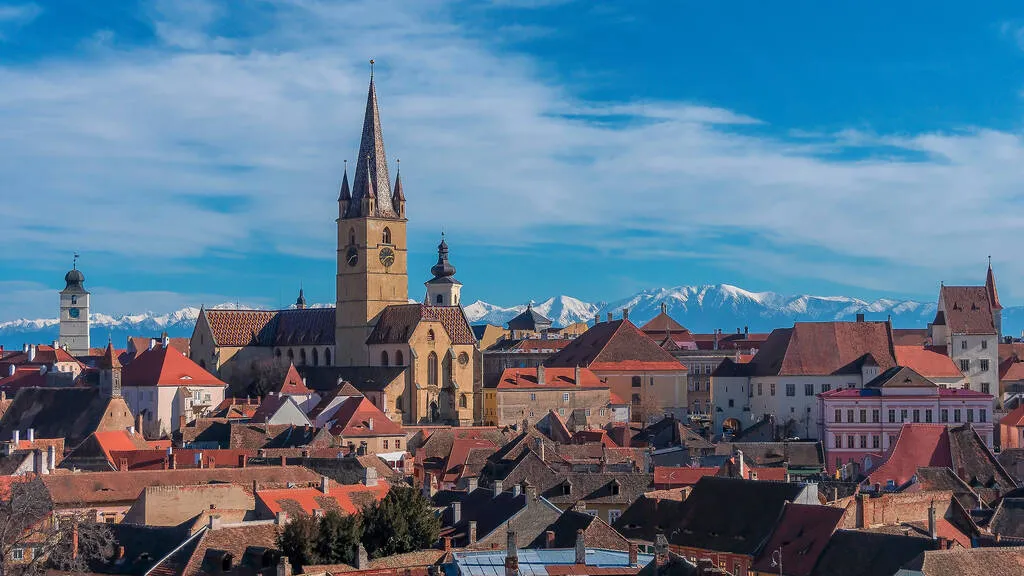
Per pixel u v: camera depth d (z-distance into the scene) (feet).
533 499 596.70
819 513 539.29
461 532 595.88
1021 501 622.95
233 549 540.93
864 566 495.41
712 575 421.59
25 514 550.77
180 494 631.56
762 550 539.29
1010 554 458.91
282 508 607.37
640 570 451.12
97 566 545.44
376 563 520.42
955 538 554.46
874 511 554.87
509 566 452.35
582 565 465.47
